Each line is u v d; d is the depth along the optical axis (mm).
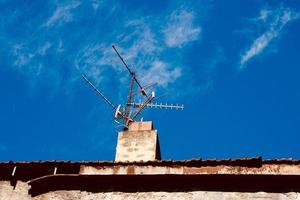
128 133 15930
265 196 12281
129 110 17500
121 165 13273
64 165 13695
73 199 13023
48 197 13172
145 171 13031
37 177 14008
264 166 12641
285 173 12414
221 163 12828
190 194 12609
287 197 12203
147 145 15539
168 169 12969
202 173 12734
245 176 12484
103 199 12914
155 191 12828
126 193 12930
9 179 14125
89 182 13219
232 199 12359
